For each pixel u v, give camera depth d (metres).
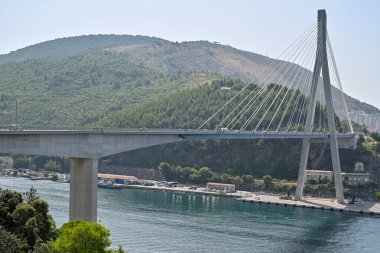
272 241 139.38
